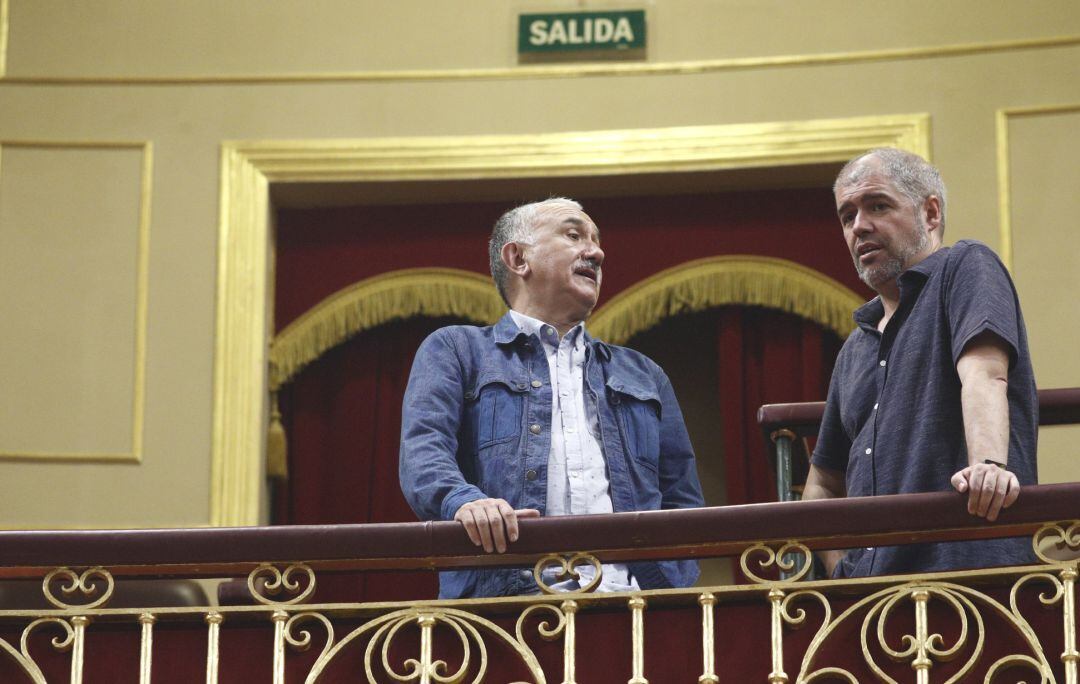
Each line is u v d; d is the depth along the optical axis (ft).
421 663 13.98
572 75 29.94
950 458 14.92
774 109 29.48
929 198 16.11
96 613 14.30
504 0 30.37
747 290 29.14
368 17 30.37
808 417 17.25
